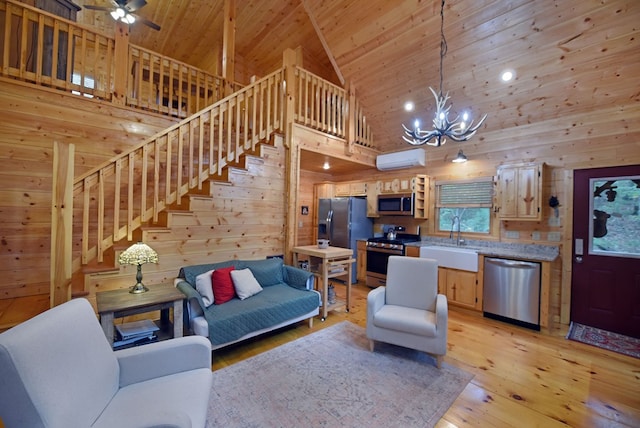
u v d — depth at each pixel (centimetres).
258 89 387
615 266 330
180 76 412
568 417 191
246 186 367
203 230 330
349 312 388
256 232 378
